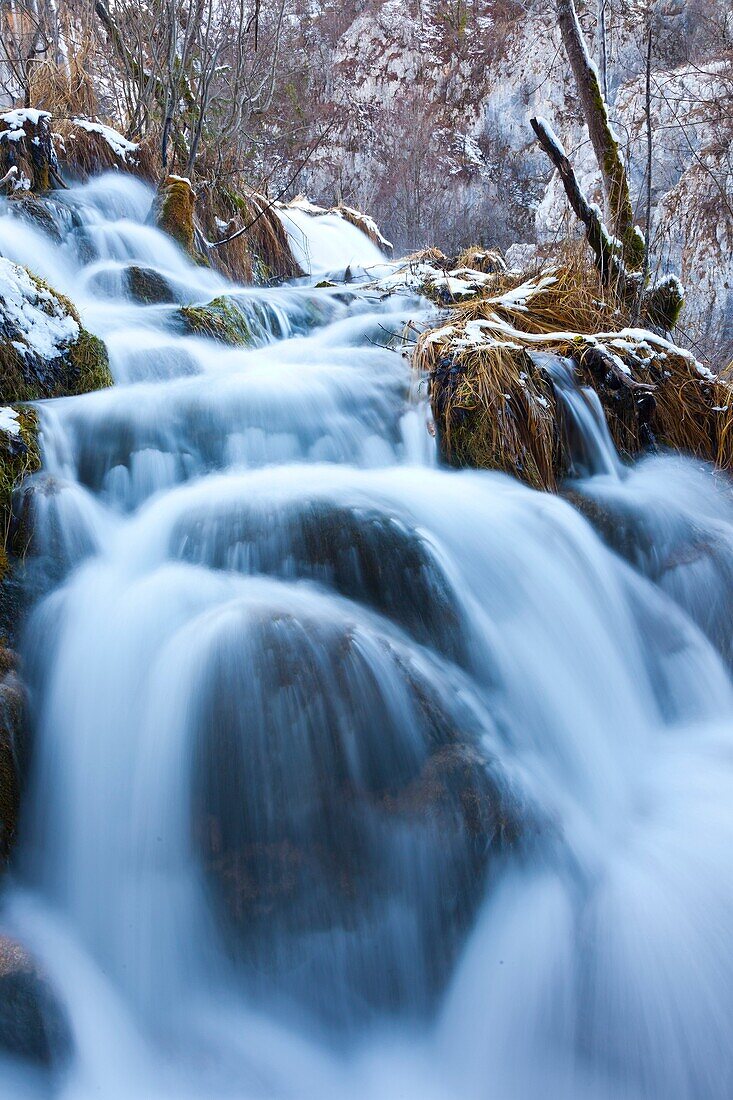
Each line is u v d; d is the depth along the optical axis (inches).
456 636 149.5
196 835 118.3
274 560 153.2
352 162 1175.6
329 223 553.6
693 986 109.3
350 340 271.6
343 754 120.4
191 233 343.0
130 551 160.2
